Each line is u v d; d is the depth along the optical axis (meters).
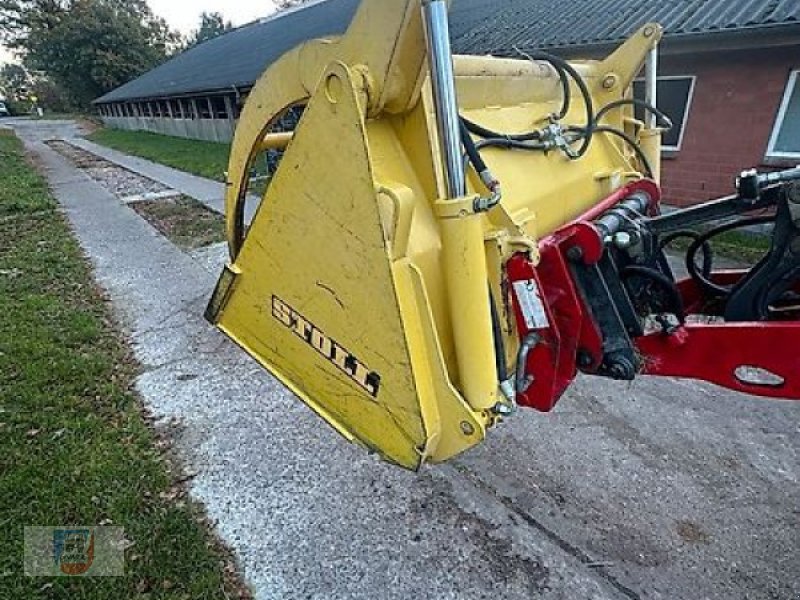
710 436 2.67
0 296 4.96
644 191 2.29
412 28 1.15
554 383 1.62
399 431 1.33
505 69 1.91
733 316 1.67
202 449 2.79
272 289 1.50
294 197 1.33
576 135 2.08
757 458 2.51
